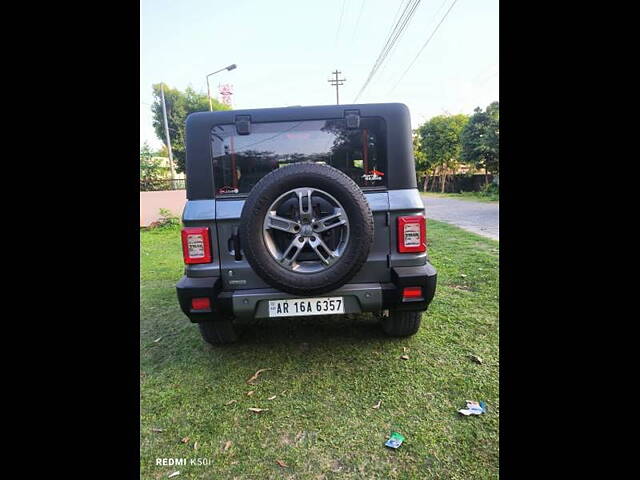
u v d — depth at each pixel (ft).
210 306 8.09
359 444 6.42
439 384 7.94
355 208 7.39
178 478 5.96
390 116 8.38
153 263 22.84
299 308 8.21
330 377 8.42
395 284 8.18
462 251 20.36
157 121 91.61
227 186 8.61
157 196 40.01
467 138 73.20
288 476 5.86
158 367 9.29
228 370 9.00
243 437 6.77
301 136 8.64
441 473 5.75
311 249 8.13
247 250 7.41
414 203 8.30
